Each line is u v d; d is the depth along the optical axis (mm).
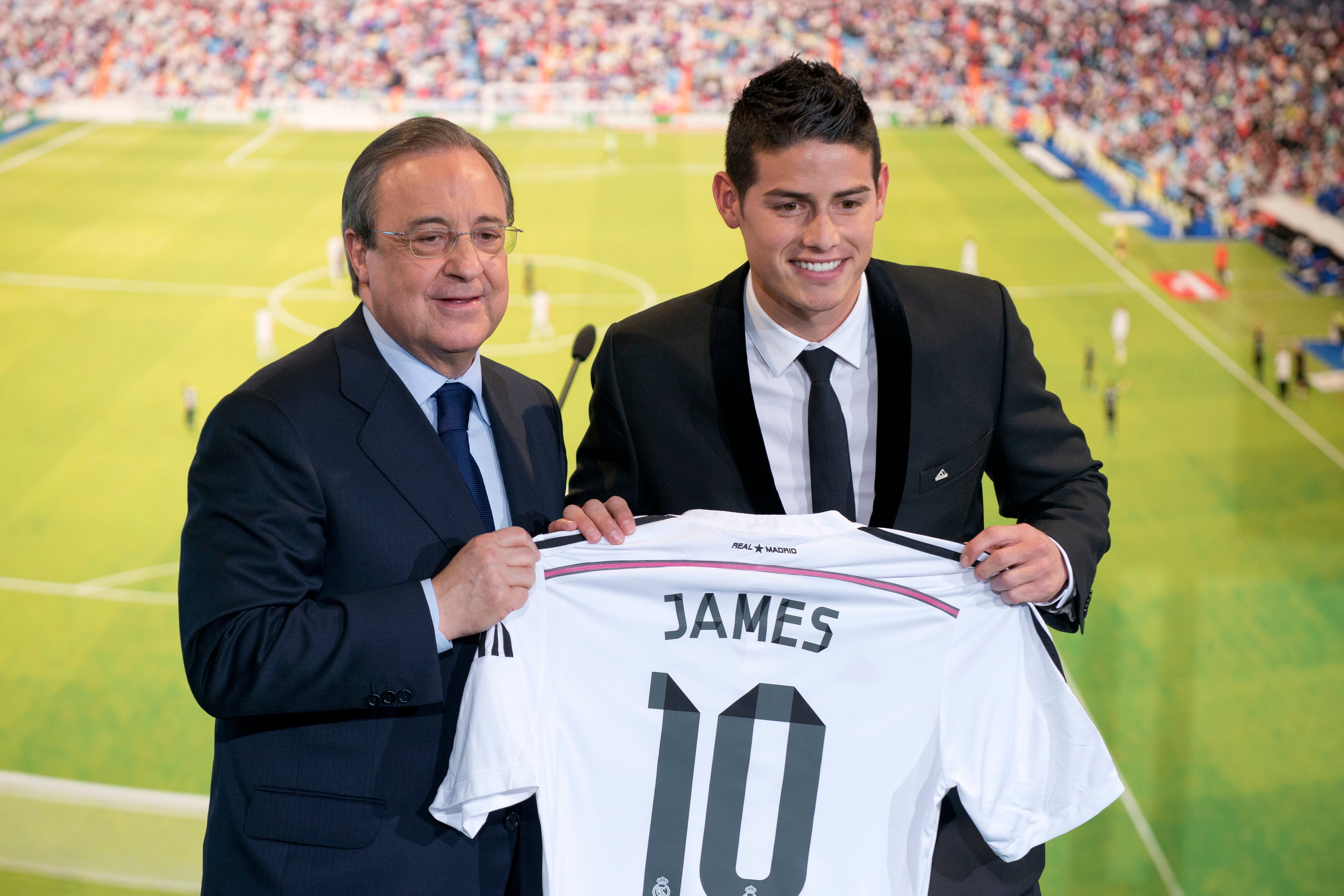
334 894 1323
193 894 4039
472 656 1408
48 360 9688
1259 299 10945
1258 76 14344
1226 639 6336
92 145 14398
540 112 15508
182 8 15773
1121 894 4586
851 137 1296
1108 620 6508
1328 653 6238
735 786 1389
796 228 1338
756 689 1387
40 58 15422
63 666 6160
